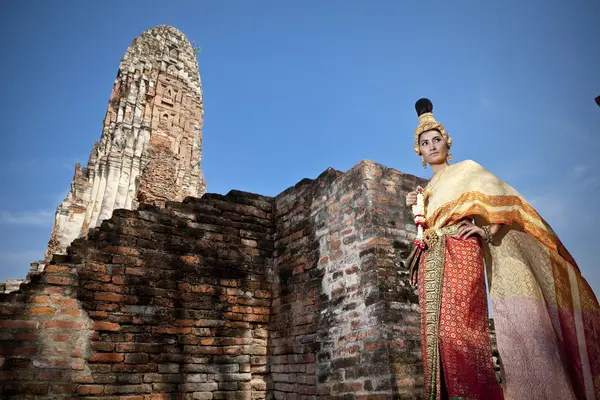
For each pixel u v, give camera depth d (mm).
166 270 5371
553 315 2234
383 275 4340
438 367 2150
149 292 5168
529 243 2365
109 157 24781
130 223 5371
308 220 5645
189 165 26844
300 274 5496
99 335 4742
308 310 5172
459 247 2307
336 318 4707
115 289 4988
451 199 2475
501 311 2242
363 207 4727
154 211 5590
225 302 5602
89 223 23844
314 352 4891
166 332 5109
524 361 2094
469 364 2068
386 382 3895
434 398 2139
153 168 23703
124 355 4789
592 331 2145
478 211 2312
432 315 2244
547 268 2322
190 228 5730
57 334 4531
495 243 2344
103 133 26766
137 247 5293
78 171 25672
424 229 2617
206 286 5551
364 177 4805
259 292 5875
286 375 5246
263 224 6270
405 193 4988
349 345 4426
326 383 4605
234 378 5332
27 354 4336
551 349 2072
